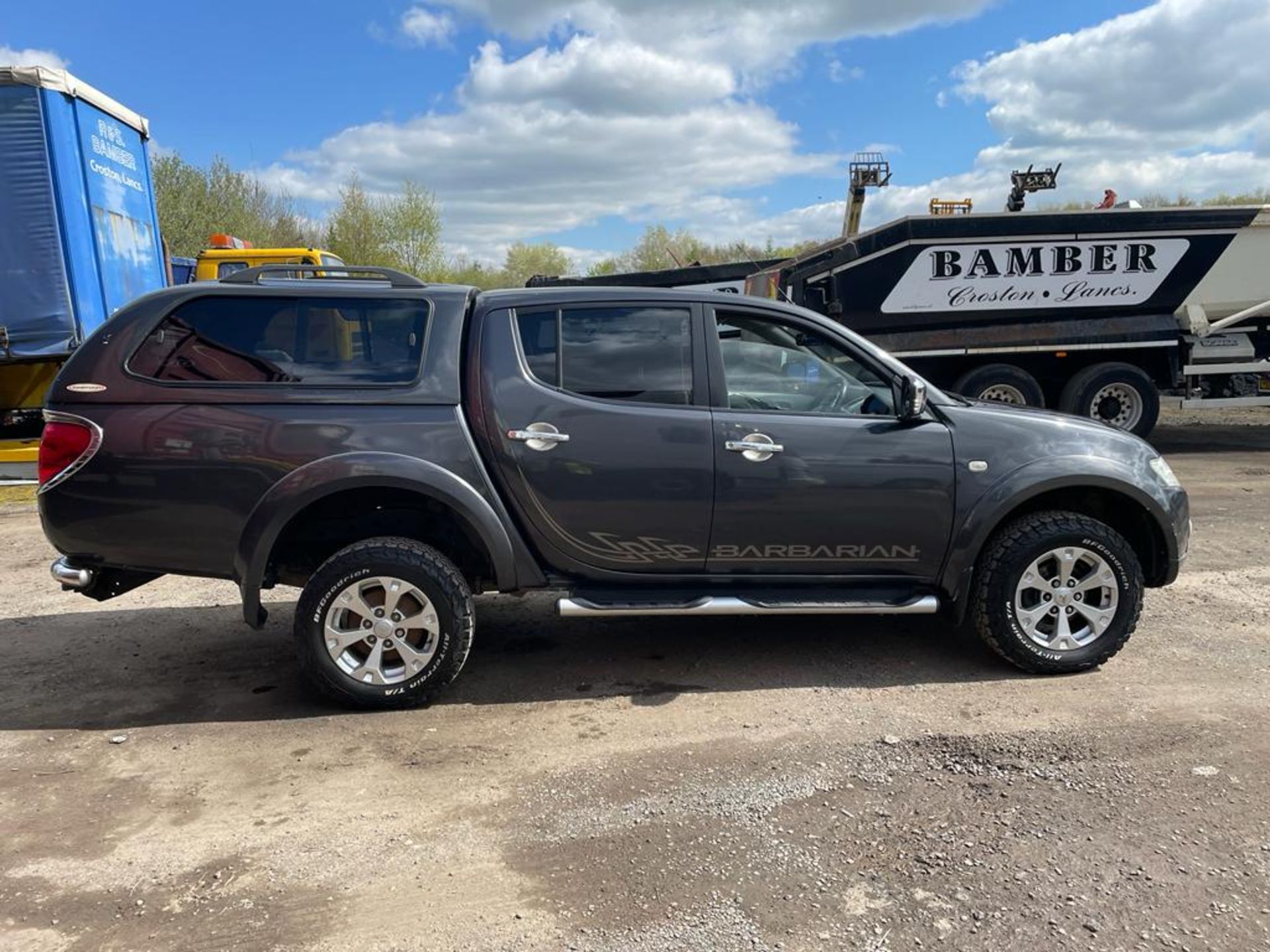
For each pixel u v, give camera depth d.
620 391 4.02
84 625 5.21
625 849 2.87
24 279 8.68
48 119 8.50
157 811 3.14
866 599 4.13
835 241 9.96
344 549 3.90
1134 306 10.25
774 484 4.00
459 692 4.15
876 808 3.08
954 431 4.09
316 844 2.93
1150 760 3.36
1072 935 2.41
